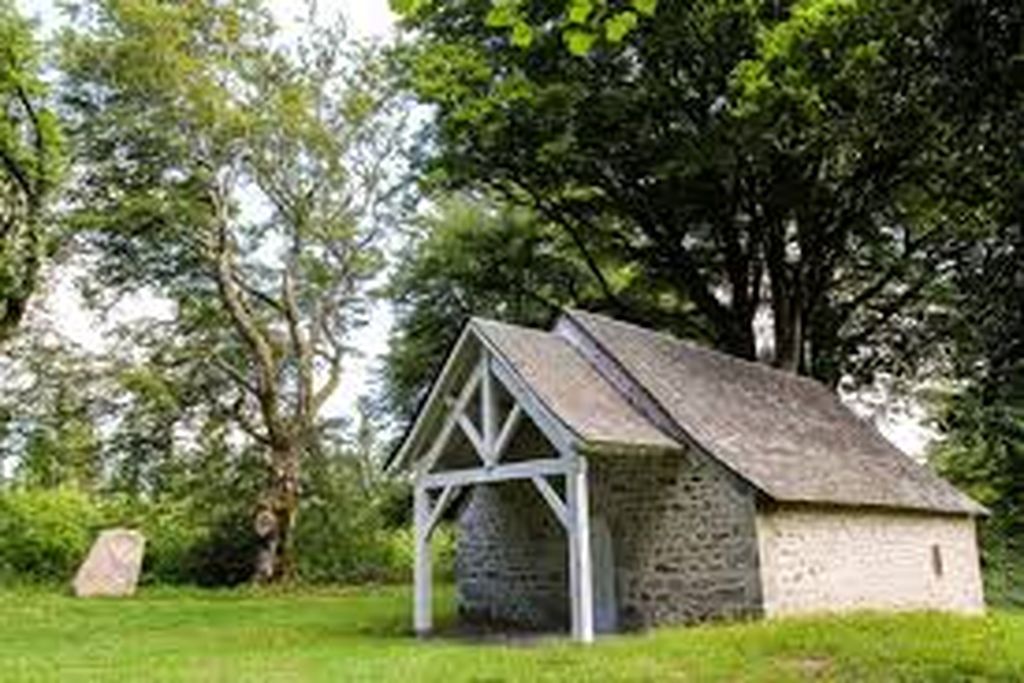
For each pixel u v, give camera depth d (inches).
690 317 1353.3
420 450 809.5
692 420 783.1
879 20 533.3
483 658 577.3
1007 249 505.0
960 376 800.3
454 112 1127.0
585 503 699.4
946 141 510.0
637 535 785.6
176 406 1270.9
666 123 1119.0
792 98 922.7
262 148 1242.6
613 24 282.7
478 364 772.0
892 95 560.4
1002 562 1164.5
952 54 475.2
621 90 1093.1
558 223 1286.9
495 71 1131.9
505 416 802.8
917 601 900.6
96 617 889.5
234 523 1327.5
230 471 1346.0
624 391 805.9
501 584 885.2
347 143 1295.5
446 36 1174.3
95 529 1279.5
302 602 1048.2
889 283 1309.1
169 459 1304.1
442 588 1238.3
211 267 1279.5
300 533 1344.7
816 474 824.3
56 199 1166.3
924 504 922.7
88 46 1131.9
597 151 1138.0
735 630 621.0
